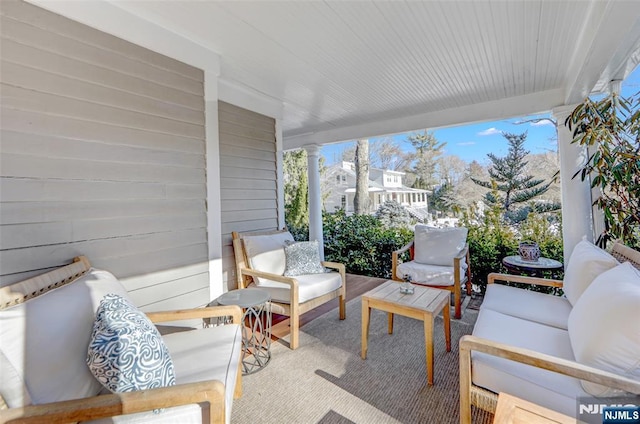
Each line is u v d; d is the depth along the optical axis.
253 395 1.80
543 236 3.51
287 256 3.07
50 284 1.35
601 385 1.02
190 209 2.23
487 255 3.68
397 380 1.93
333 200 9.98
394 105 3.64
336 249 5.15
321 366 2.11
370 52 2.36
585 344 1.21
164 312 1.65
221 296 2.24
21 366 0.96
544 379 1.21
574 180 2.93
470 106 3.66
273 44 2.23
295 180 8.70
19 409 0.90
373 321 2.93
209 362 1.37
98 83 1.74
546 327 1.70
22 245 1.46
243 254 3.01
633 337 1.07
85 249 1.68
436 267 3.25
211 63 2.33
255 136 3.36
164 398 0.96
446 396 1.76
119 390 1.01
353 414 1.63
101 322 1.14
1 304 1.12
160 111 2.04
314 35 2.12
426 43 2.23
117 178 1.82
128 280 1.87
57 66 1.59
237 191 3.16
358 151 8.09
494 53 2.38
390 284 2.53
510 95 3.33
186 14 1.87
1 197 1.41
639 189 2.39
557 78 2.87
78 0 1.65
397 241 4.54
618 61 2.29
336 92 3.22
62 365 1.05
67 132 1.62
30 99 1.50
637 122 2.36
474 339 1.32
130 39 1.86
